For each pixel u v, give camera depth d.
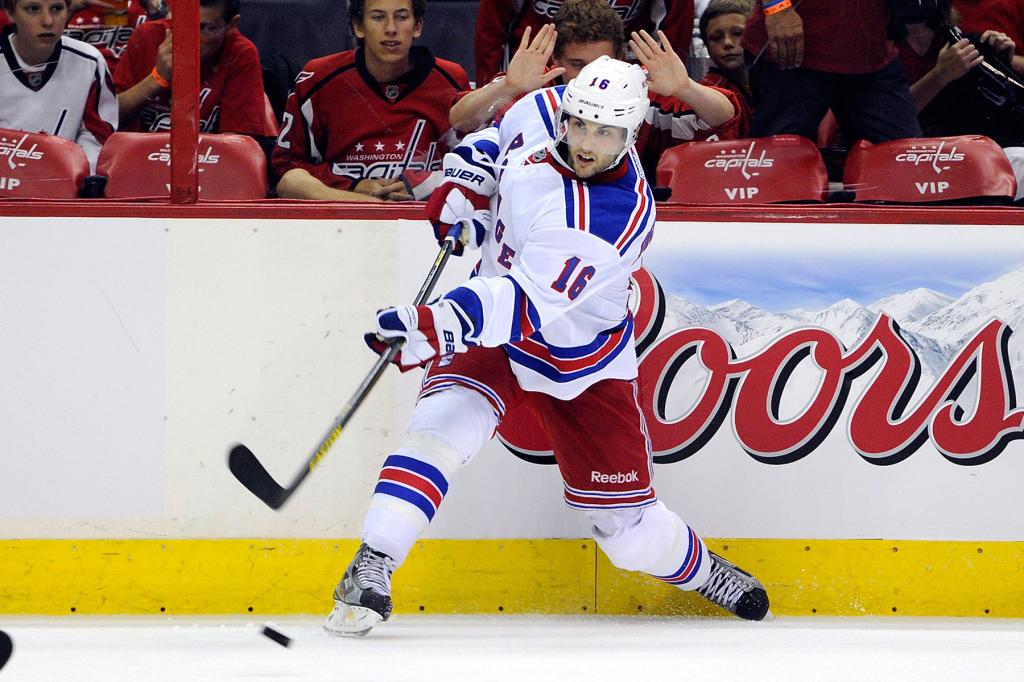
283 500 9.12
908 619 11.84
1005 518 11.88
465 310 9.23
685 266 11.85
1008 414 11.89
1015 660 9.00
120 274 11.59
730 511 11.91
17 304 11.52
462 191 10.85
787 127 13.56
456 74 13.82
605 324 10.44
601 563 11.91
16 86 13.74
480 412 10.37
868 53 13.40
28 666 8.30
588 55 12.54
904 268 11.87
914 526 11.88
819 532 11.89
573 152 9.63
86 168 13.05
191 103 11.55
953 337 11.88
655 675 7.93
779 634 10.64
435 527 11.87
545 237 9.52
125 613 11.65
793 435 11.89
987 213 11.83
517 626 11.17
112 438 11.61
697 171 13.21
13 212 11.51
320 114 13.66
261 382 11.70
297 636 10.25
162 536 11.67
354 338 11.73
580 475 10.77
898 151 13.16
